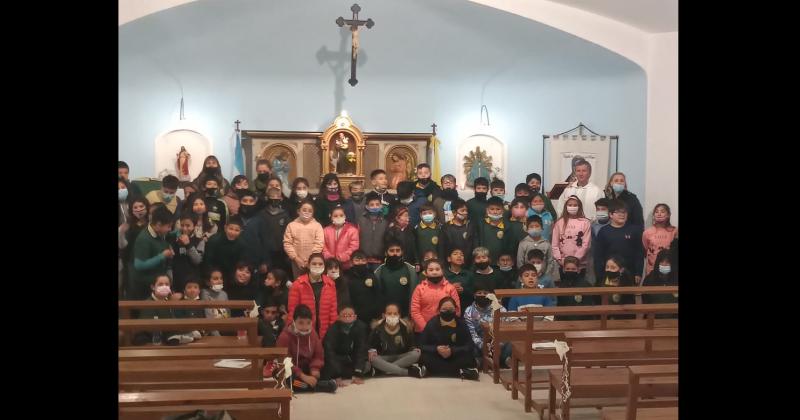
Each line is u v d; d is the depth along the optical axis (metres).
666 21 10.30
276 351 5.40
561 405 5.85
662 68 10.51
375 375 8.07
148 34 10.06
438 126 11.47
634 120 10.90
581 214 10.00
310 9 10.30
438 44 10.92
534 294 7.65
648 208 10.63
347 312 7.83
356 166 10.91
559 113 11.41
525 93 11.48
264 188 10.43
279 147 10.99
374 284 8.71
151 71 10.72
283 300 8.64
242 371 5.86
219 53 10.70
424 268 8.82
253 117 11.16
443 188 10.56
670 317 9.38
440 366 7.94
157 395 4.29
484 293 8.45
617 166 11.10
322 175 10.91
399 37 10.83
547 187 11.43
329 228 9.42
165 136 10.89
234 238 8.94
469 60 11.17
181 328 6.09
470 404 6.99
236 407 4.75
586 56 10.78
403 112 11.48
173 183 9.62
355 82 10.33
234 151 11.05
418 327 8.21
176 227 9.07
